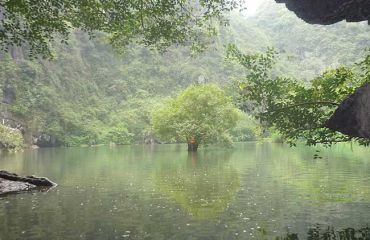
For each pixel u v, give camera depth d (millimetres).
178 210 15102
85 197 18188
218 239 11141
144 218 13812
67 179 25047
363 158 36719
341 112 10742
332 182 21547
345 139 13867
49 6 15930
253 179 23688
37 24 15953
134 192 19531
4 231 12133
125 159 44062
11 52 108688
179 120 57531
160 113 60438
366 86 9742
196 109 56000
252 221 13180
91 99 133625
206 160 39094
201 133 55188
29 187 21109
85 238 11367
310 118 13484
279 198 17234
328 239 10930
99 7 15938
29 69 110062
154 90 150250
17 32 16109
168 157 45219
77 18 17141
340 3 10258
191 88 57188
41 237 11469
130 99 142250
